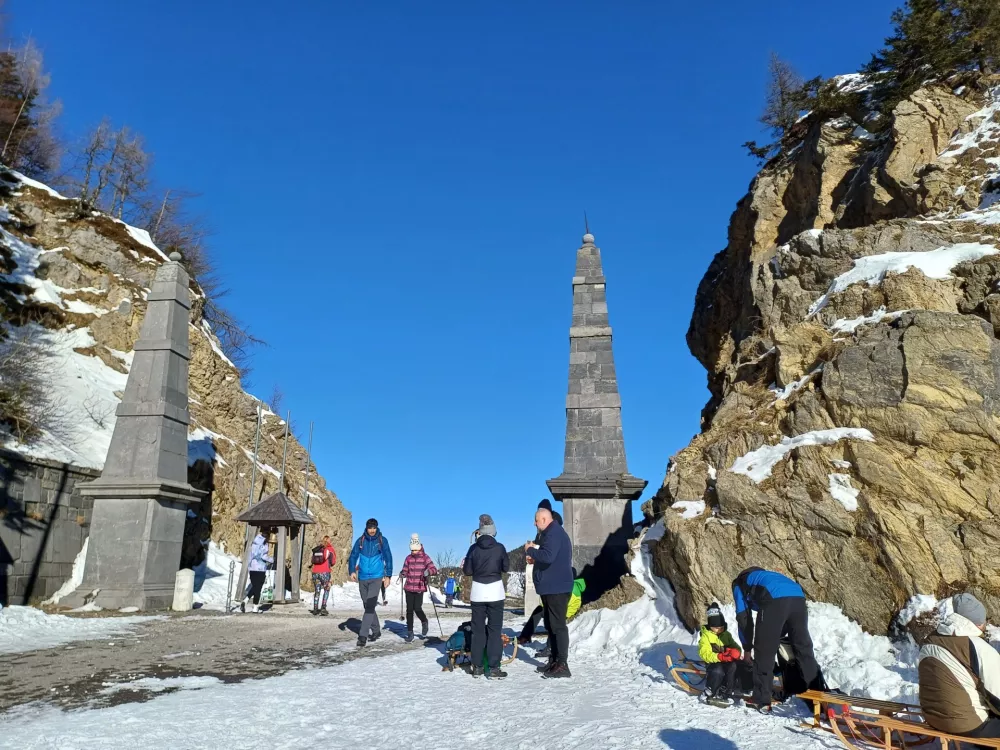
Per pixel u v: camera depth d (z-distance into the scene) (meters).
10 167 35.06
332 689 7.21
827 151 18.25
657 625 10.20
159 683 7.48
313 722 5.79
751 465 9.94
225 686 7.37
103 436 22.20
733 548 9.23
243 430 31.69
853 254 13.48
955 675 4.63
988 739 4.45
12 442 18.12
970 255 11.16
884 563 8.02
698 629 9.24
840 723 5.65
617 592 11.70
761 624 6.24
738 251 22.09
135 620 14.48
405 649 10.86
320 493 35.19
